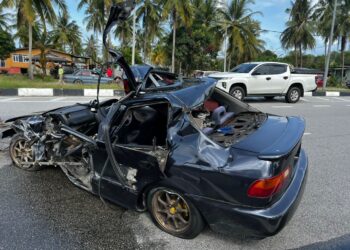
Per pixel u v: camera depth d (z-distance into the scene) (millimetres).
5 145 5691
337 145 6418
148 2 32219
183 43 32531
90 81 23125
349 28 36500
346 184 4395
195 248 2912
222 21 34188
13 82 18500
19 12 25281
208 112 3842
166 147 3031
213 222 2762
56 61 37812
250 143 2891
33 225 3242
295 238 3078
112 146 3270
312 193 4086
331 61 59062
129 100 3352
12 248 2871
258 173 2543
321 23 37531
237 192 2604
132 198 3211
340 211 3619
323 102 14180
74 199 3809
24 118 4762
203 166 2727
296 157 3412
